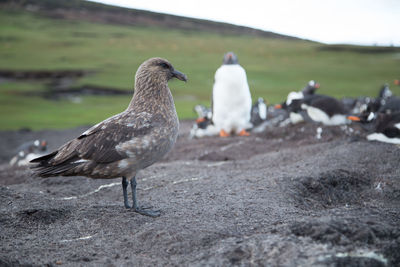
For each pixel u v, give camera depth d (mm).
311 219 4172
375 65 50000
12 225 4973
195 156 10000
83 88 34906
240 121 12250
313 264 3336
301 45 75688
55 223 5078
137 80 5219
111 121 4809
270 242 3754
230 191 5914
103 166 4691
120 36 80250
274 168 7305
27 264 3840
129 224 4773
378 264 3438
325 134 10484
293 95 16266
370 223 4047
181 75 5281
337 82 37250
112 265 3875
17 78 40688
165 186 6652
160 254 4020
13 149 16047
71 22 91500
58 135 18641
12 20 85000
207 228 4395
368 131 9180
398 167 6645
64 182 7426
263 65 51219
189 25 107562
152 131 4770
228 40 84812
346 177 6336
